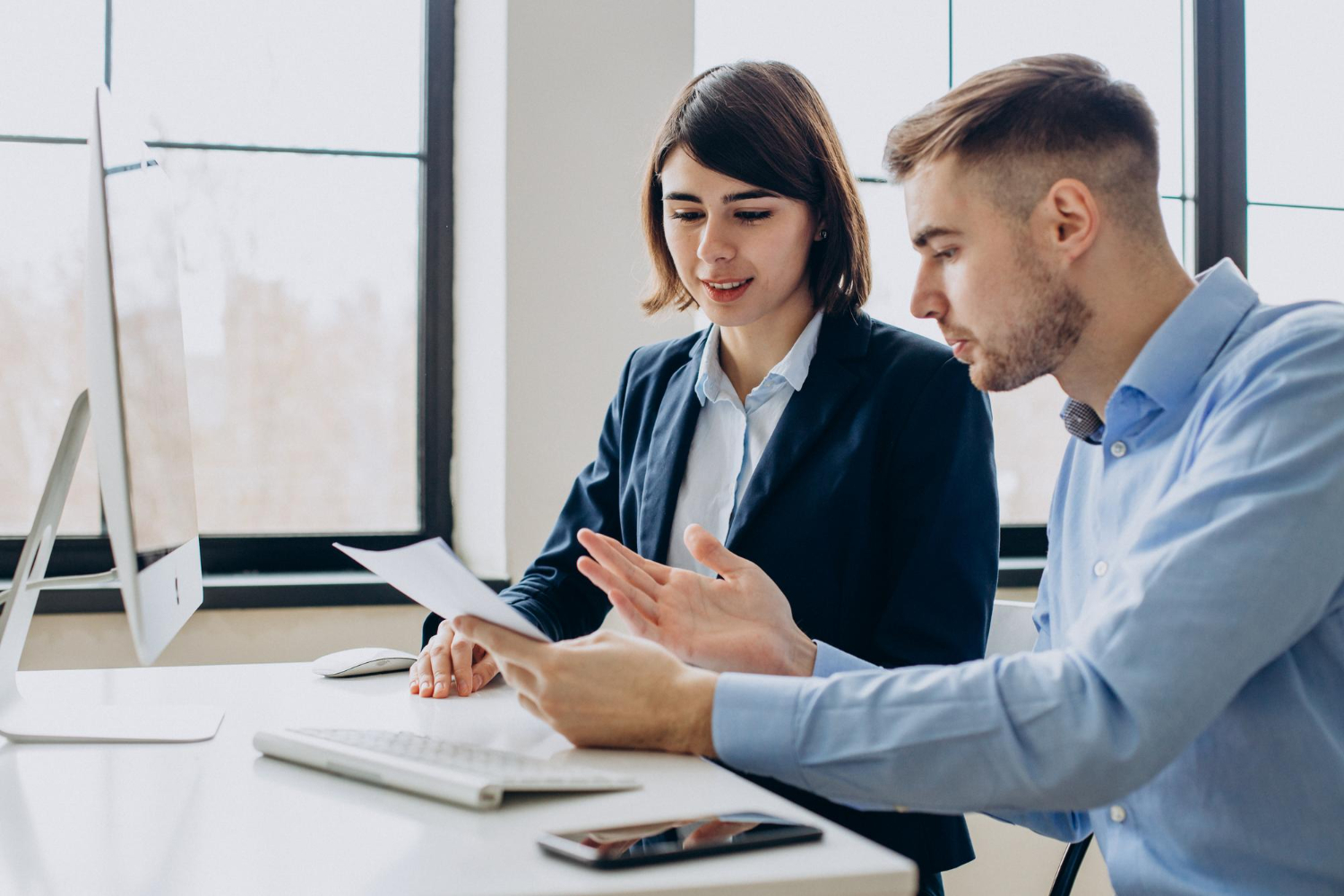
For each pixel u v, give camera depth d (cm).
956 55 244
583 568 100
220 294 218
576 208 204
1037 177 88
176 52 216
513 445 202
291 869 62
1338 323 83
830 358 132
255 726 100
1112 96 88
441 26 227
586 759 86
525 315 202
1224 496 77
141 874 61
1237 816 84
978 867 211
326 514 224
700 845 63
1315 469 76
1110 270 91
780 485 127
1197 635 73
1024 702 75
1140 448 94
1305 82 262
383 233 227
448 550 82
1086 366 95
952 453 124
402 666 130
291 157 222
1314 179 263
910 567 121
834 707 79
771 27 233
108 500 85
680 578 102
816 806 117
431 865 62
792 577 125
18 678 124
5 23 205
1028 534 246
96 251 84
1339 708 82
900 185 98
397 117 227
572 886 58
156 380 103
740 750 82
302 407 223
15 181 205
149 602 90
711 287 129
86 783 81
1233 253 257
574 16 204
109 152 89
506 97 202
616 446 154
